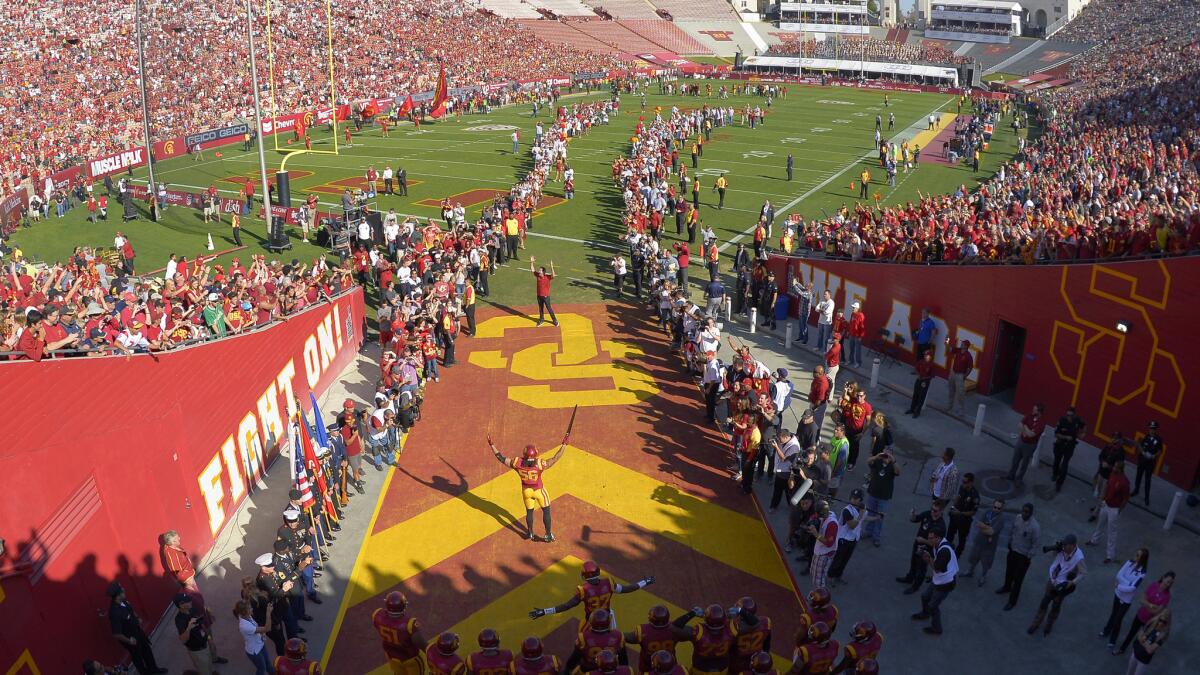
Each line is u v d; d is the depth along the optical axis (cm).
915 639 1340
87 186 4253
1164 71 7031
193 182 4897
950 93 9281
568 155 5641
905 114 7619
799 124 7019
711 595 1444
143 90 4072
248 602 1205
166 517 1432
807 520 1473
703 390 2044
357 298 2519
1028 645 1327
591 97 8750
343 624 1384
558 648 1323
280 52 7556
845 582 1473
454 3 10350
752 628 1051
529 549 1572
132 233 3888
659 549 1566
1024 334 2148
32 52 6400
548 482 1794
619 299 2936
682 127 5900
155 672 1271
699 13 13825
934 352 2292
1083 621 1377
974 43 13325
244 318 1930
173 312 1981
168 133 5869
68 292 1931
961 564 1527
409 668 1130
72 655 1186
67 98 5978
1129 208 2698
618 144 6059
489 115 7600
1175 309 1661
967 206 3098
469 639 1346
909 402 2158
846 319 2567
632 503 1714
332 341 2312
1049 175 3938
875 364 2242
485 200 4400
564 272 3250
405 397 1942
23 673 1096
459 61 8888
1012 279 2030
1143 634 1193
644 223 3625
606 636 1034
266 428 1872
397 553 1566
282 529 1359
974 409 2100
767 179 4875
